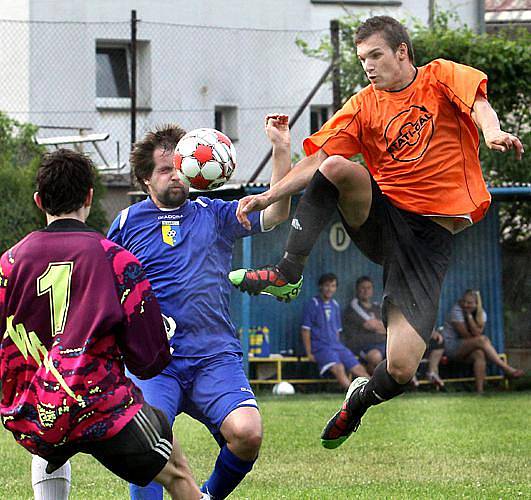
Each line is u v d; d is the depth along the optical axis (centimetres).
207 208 905
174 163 890
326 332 2344
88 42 3362
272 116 895
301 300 2417
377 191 859
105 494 1087
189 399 870
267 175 3522
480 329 2397
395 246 859
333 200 839
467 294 2406
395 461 1294
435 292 852
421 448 1401
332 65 2589
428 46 2619
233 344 880
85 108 3347
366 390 881
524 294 2552
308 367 2406
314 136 874
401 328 844
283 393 2314
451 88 838
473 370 2448
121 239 906
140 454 703
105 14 3412
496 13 3953
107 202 2916
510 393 2345
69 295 695
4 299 699
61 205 720
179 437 1550
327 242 2436
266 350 2373
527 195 2373
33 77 3294
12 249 714
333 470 1231
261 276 834
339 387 2386
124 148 3356
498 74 2612
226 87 3541
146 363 709
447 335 2398
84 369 683
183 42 3500
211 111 3519
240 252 2417
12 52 3281
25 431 695
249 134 3550
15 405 702
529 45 2641
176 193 891
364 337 2377
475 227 2488
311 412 1855
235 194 2302
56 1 3341
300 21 3669
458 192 853
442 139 851
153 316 708
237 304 2400
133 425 696
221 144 892
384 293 855
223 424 838
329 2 3716
